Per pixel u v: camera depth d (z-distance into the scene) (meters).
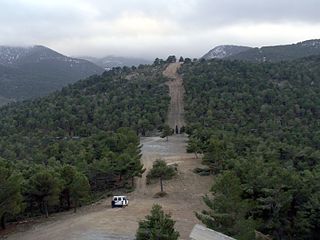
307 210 42.00
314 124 112.69
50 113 135.88
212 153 60.69
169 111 142.62
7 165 47.09
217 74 165.50
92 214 46.84
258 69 175.12
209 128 93.69
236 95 136.25
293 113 122.69
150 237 25.66
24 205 43.62
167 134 107.50
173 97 157.50
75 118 127.06
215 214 29.47
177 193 54.97
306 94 139.88
